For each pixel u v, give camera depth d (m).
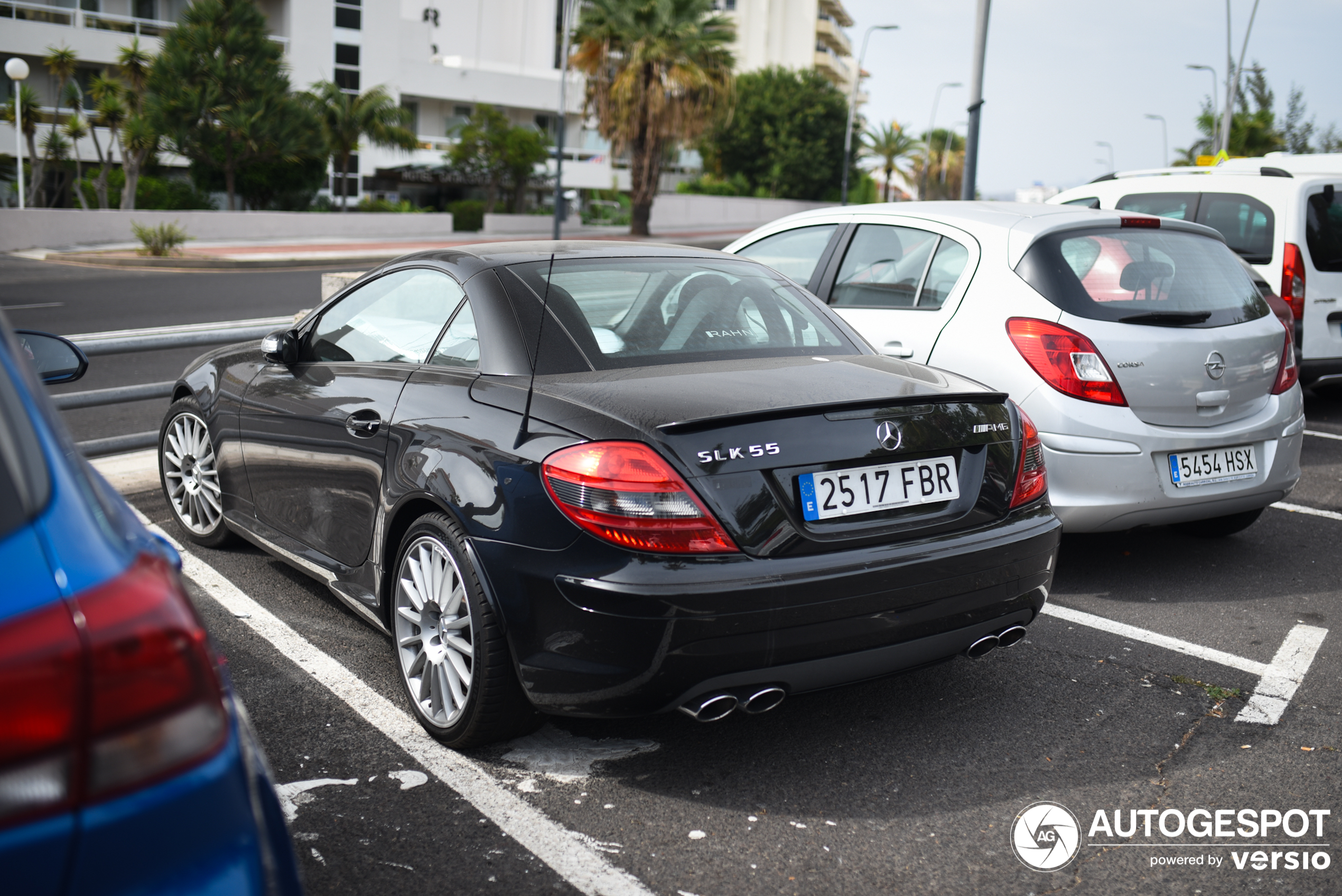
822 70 82.31
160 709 1.18
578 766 2.95
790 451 2.64
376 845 2.54
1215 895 2.42
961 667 3.70
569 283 3.29
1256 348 4.50
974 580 2.85
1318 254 7.34
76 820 1.11
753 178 63.31
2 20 36.22
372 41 46.66
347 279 7.74
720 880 2.43
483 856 2.51
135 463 6.35
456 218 40.91
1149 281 4.43
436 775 2.88
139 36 39.16
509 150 45.91
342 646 3.75
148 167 37.94
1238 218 7.59
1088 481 4.17
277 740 3.06
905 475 2.83
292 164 36.81
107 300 17.14
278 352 3.85
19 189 28.64
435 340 3.35
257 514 4.20
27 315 14.96
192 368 4.79
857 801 2.79
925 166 70.56
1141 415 4.22
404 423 3.18
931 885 2.43
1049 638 3.98
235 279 21.45
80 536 1.20
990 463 2.99
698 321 3.28
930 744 3.12
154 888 1.16
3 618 1.10
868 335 4.87
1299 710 3.39
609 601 2.51
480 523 2.76
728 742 3.12
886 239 5.10
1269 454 4.55
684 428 2.55
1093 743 3.14
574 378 2.91
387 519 3.17
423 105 51.56
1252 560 4.95
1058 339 4.21
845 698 3.44
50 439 1.27
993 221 4.65
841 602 2.63
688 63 36.56
